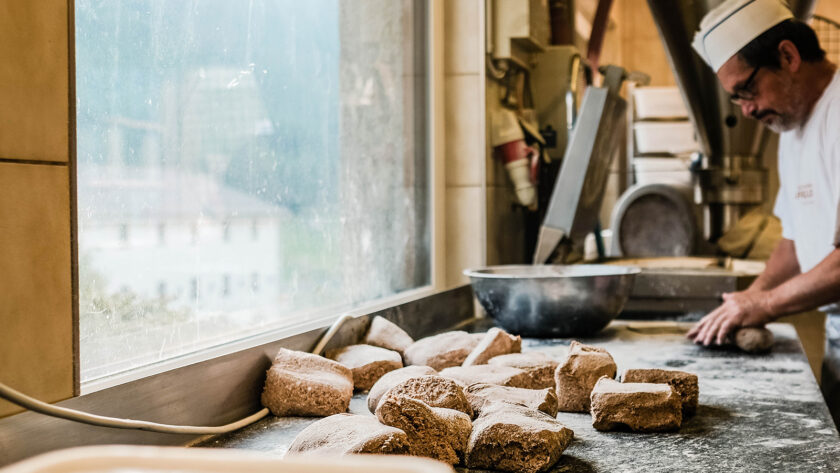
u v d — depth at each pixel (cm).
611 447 93
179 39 114
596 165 216
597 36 304
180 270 113
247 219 133
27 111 71
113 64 100
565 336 176
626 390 101
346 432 80
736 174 292
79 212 92
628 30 480
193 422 95
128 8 103
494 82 226
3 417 67
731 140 288
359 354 129
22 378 70
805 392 122
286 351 114
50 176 73
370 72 184
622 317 216
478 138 216
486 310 177
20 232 70
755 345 155
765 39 172
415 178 211
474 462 84
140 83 105
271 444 94
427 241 212
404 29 205
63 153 75
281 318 144
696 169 307
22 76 70
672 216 303
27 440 70
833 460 85
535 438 82
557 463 86
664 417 99
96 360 95
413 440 83
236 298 129
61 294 75
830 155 174
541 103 258
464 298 205
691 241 300
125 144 102
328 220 162
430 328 180
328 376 112
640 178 361
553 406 101
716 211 308
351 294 173
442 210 217
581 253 254
